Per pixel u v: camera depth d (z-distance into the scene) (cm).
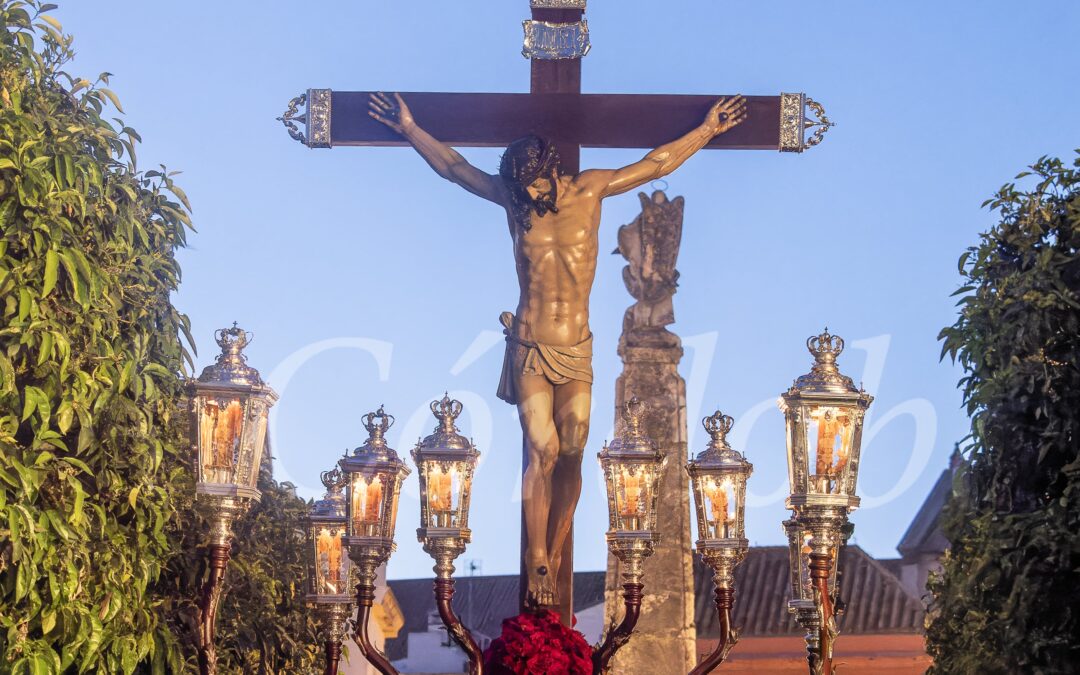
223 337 527
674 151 597
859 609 1716
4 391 580
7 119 614
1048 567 770
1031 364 775
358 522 574
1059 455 794
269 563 801
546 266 570
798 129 611
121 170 698
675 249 970
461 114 611
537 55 617
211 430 514
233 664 773
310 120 609
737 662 1733
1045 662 770
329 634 633
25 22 656
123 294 666
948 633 853
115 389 639
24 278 611
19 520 562
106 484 642
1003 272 815
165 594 746
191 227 717
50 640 599
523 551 559
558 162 591
